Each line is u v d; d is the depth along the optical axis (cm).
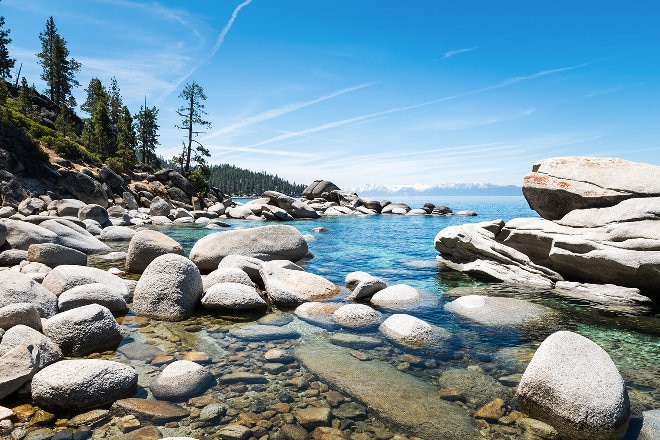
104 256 1512
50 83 7425
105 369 517
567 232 1261
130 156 5809
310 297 1023
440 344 733
